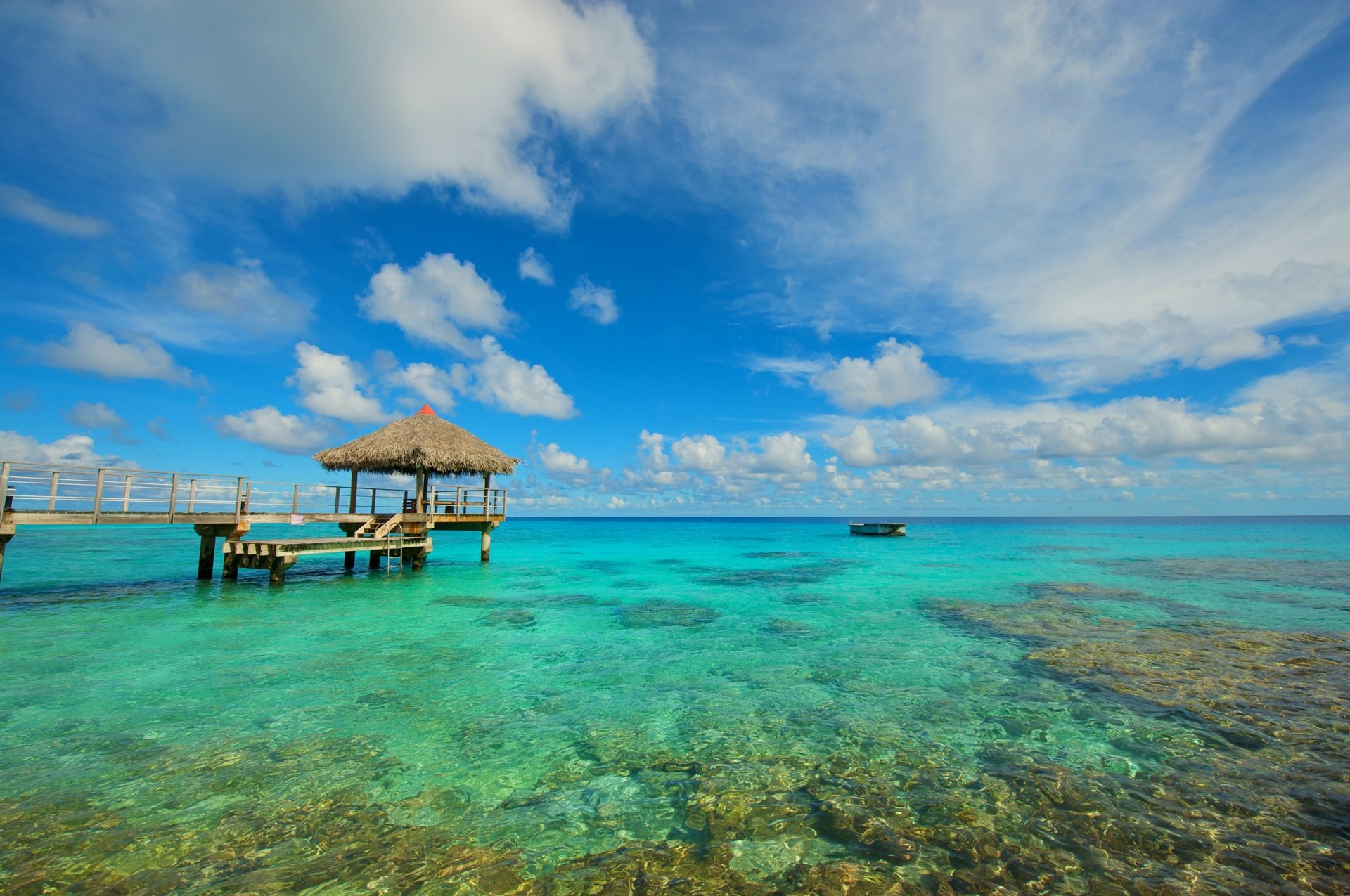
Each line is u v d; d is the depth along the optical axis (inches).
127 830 152.3
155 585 577.3
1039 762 196.4
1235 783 180.9
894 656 337.4
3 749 201.9
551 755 202.8
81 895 125.3
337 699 258.5
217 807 165.2
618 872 136.2
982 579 694.5
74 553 965.2
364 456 698.8
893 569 822.5
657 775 187.9
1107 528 2746.1
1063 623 430.9
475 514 800.9
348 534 706.8
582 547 1326.3
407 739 216.4
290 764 193.8
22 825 153.5
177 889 128.6
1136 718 237.5
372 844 147.7
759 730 226.1
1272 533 2009.1
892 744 212.1
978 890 129.1
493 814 163.5
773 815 162.1
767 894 127.6
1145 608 491.5
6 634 374.0
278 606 483.2
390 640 369.7
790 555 1063.0
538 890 129.5
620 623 432.5
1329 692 268.4
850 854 143.3
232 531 581.9
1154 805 167.3
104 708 242.8
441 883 131.9
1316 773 187.8
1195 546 1283.2
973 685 282.0
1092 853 143.5
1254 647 354.6
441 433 761.6
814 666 316.2
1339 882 132.2
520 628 412.8
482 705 253.8
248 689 270.5
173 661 315.9
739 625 425.7
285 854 142.9
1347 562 886.4
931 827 155.8
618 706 253.9
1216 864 138.9
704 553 1119.6
